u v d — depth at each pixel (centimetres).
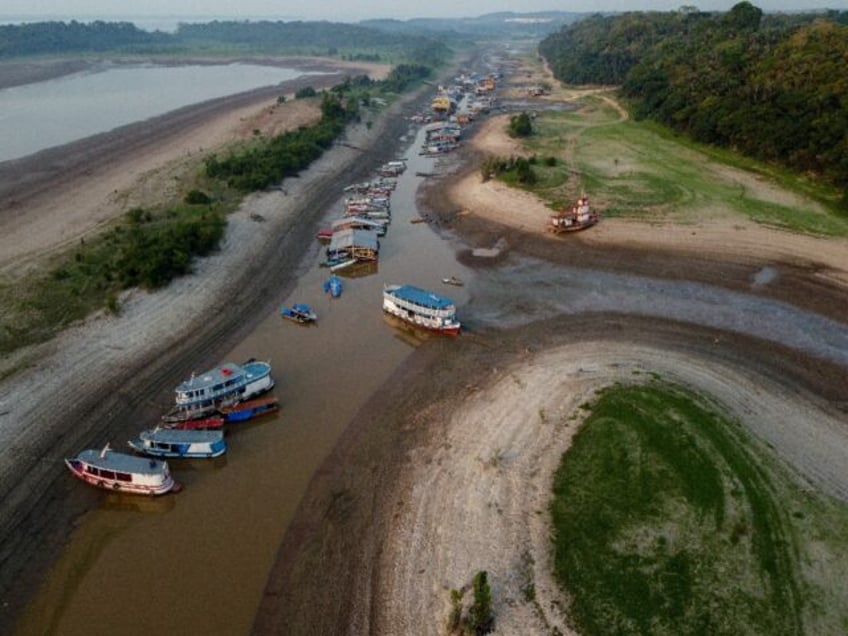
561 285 7381
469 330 6456
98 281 6850
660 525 3881
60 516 4122
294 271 7869
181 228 7662
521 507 4088
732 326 6412
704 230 8562
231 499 4303
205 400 5022
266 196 9988
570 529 3891
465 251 8494
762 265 7644
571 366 5678
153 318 6359
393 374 5728
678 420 4784
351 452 4722
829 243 8031
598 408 4981
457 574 3647
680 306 6831
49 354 5616
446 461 4550
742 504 4016
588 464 4400
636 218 9012
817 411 5050
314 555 3853
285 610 3516
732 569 3578
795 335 6231
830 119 9669
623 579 3544
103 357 5688
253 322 6600
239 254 7938
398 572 3697
